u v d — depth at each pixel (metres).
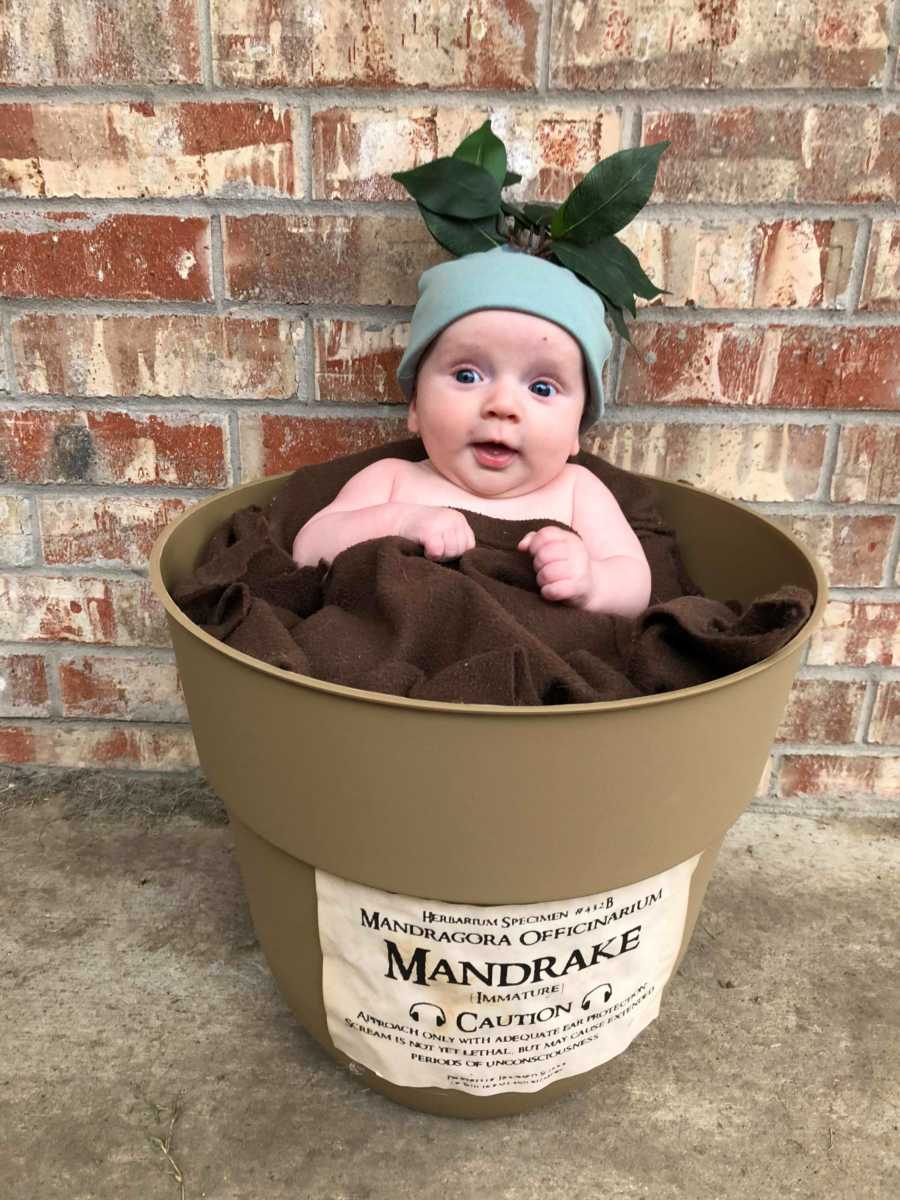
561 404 0.87
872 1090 0.84
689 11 0.89
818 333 0.99
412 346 0.88
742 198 0.95
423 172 0.85
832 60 0.90
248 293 1.00
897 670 1.13
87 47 0.91
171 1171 0.76
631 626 0.81
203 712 0.69
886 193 0.94
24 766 1.21
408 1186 0.76
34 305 1.00
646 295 0.89
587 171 0.94
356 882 0.66
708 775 0.64
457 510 0.88
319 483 0.98
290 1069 0.85
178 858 1.08
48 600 1.13
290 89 0.92
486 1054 0.73
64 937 0.97
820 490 1.06
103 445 1.06
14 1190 0.74
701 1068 0.86
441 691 0.65
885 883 1.07
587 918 0.67
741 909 1.03
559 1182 0.76
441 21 0.90
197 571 0.84
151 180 0.95
